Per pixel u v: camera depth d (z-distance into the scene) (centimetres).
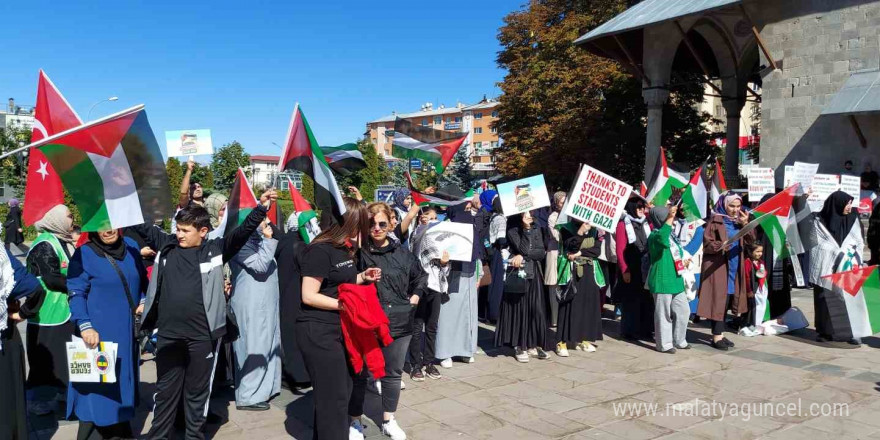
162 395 409
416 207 614
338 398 386
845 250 760
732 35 2384
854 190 1018
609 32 2045
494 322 921
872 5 1583
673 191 855
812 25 1703
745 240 796
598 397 562
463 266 663
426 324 622
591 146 2944
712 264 743
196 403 424
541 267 700
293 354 589
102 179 403
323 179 409
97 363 408
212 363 432
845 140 1648
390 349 452
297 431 484
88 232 434
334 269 390
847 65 1638
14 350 380
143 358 726
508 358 707
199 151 641
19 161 2591
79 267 420
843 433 470
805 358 699
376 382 584
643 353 726
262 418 514
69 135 389
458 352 667
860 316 752
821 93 1691
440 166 784
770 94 1806
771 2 1789
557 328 720
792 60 1752
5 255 368
